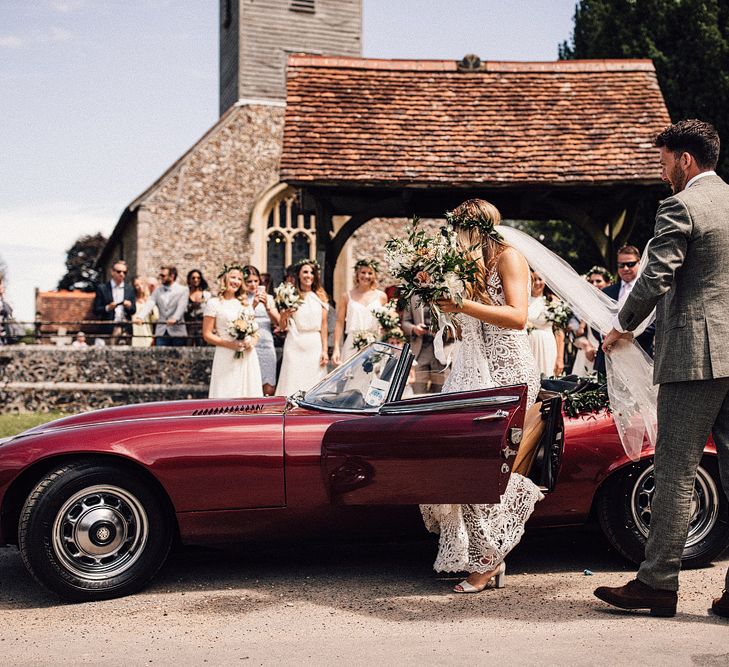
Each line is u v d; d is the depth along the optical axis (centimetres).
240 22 2439
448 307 407
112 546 427
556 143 1327
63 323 1358
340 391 482
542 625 372
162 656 339
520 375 428
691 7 2027
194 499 426
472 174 1260
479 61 1502
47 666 330
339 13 2575
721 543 466
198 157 2295
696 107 1970
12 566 503
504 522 427
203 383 1393
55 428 464
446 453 397
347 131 1328
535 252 450
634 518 466
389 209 1286
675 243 369
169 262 2269
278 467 430
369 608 403
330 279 1317
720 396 372
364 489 411
